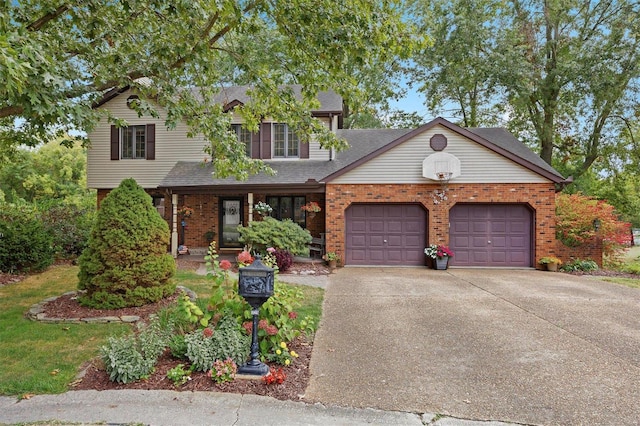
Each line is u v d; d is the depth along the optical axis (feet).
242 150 26.48
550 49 61.36
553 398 11.99
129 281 20.34
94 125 20.75
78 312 19.71
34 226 32.86
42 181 96.68
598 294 27.09
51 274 30.96
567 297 26.05
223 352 13.16
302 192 43.93
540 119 64.49
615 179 64.69
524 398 11.98
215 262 16.22
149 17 22.82
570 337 17.65
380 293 27.30
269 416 10.66
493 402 11.71
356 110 25.02
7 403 11.14
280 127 47.70
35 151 105.81
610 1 56.49
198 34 22.90
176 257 43.73
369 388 12.55
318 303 24.02
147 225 21.06
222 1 18.39
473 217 40.91
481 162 40.11
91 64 24.57
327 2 19.89
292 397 11.80
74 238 38.63
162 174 48.73
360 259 41.65
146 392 11.75
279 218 48.42
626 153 60.85
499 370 14.06
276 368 13.74
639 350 16.07
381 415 10.85
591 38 57.16
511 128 71.97
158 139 48.88
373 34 20.15
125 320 18.58
